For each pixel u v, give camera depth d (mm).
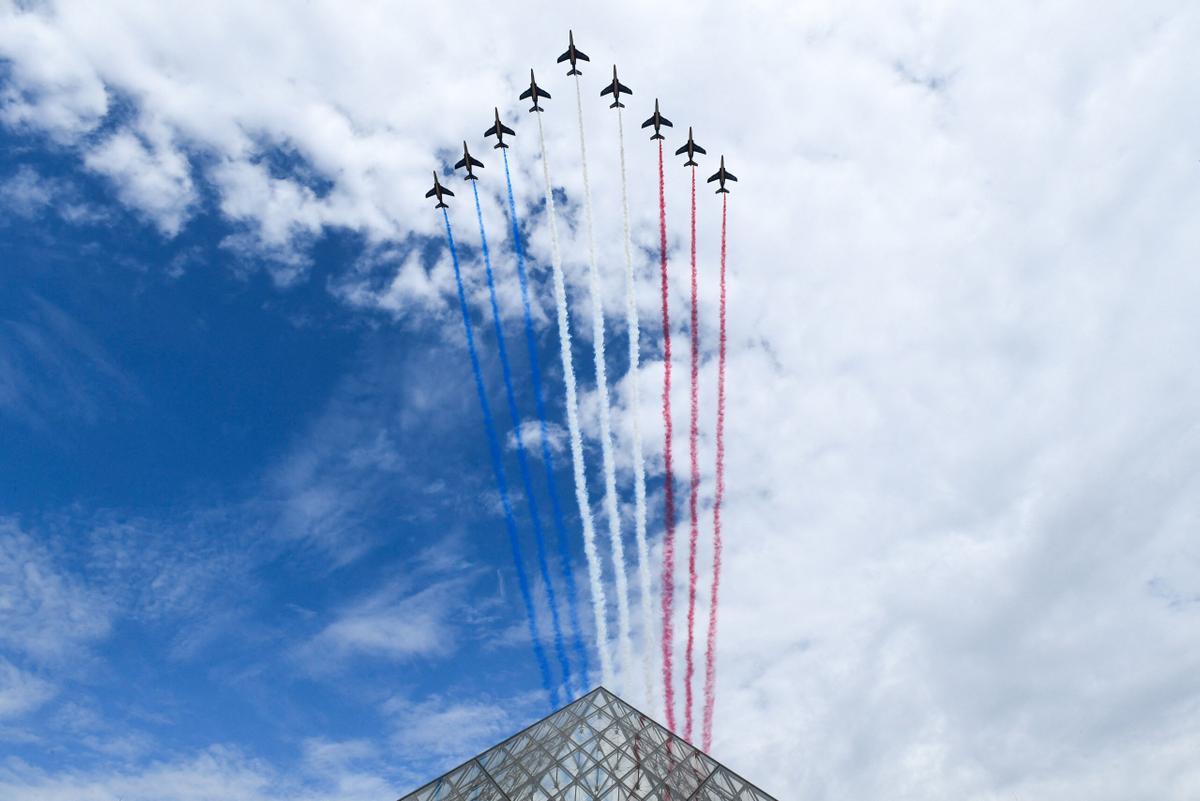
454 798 43500
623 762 45375
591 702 52594
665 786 44188
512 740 48250
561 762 44969
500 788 43281
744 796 45688
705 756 48188
